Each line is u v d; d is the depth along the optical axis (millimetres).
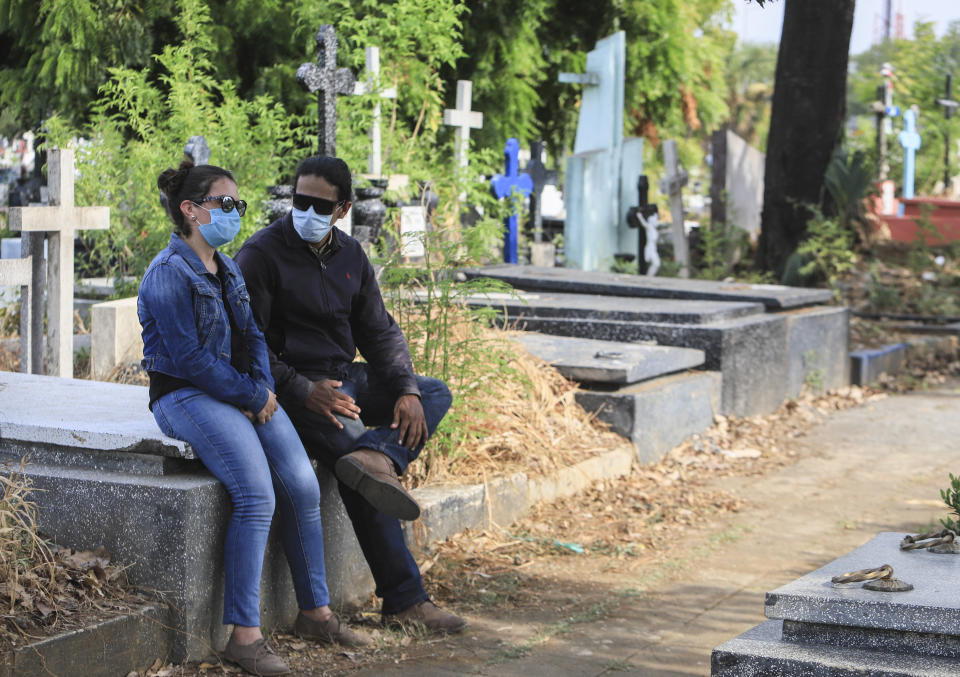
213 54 18562
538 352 11461
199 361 5613
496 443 9305
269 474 5793
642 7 25766
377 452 6266
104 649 5219
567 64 25562
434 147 20156
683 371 12359
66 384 7359
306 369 6391
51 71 17578
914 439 12758
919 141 34750
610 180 21219
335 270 6402
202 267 5695
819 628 4766
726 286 15461
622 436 10695
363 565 7027
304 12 17609
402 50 15758
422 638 6359
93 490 5750
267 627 6203
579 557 8148
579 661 6039
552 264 20188
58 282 9359
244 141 12328
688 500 9875
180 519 5570
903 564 5242
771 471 11141
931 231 22297
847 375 15969
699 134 45312
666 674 5863
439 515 7941
